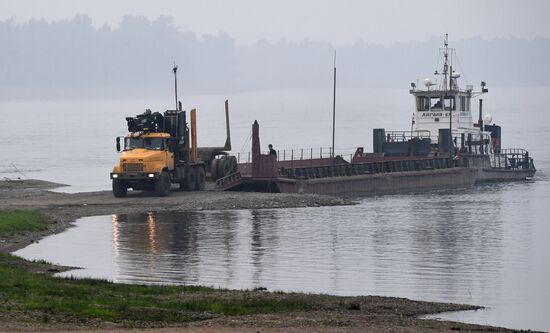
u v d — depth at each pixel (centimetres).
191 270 13312
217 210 19075
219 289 11288
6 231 15762
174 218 18012
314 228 17238
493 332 9300
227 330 8744
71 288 10650
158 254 14475
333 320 9438
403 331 9006
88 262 13738
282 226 17362
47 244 15162
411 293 12081
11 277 11156
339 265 13862
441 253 14962
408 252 15000
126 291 10769
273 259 14238
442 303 11231
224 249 14962
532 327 10325
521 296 11975
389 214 19462
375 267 13775
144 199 19975
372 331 8925
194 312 9688
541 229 17550
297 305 10306
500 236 16738
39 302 9694
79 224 17175
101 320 9088
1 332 8450
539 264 14112
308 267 13662
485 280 12962
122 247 15000
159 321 9188
